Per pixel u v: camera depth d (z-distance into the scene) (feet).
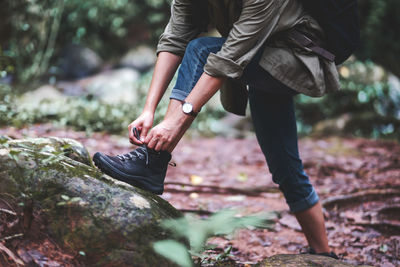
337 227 11.36
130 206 6.11
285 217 11.65
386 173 16.22
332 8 6.79
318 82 6.70
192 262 6.36
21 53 30.78
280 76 6.71
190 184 13.69
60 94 29.25
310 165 17.03
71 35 36.47
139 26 37.86
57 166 6.23
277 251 9.71
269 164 8.08
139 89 29.89
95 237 5.90
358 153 19.15
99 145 16.90
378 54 30.83
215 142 21.67
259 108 7.80
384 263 9.36
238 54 6.36
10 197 5.95
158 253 6.00
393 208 12.42
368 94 28.94
